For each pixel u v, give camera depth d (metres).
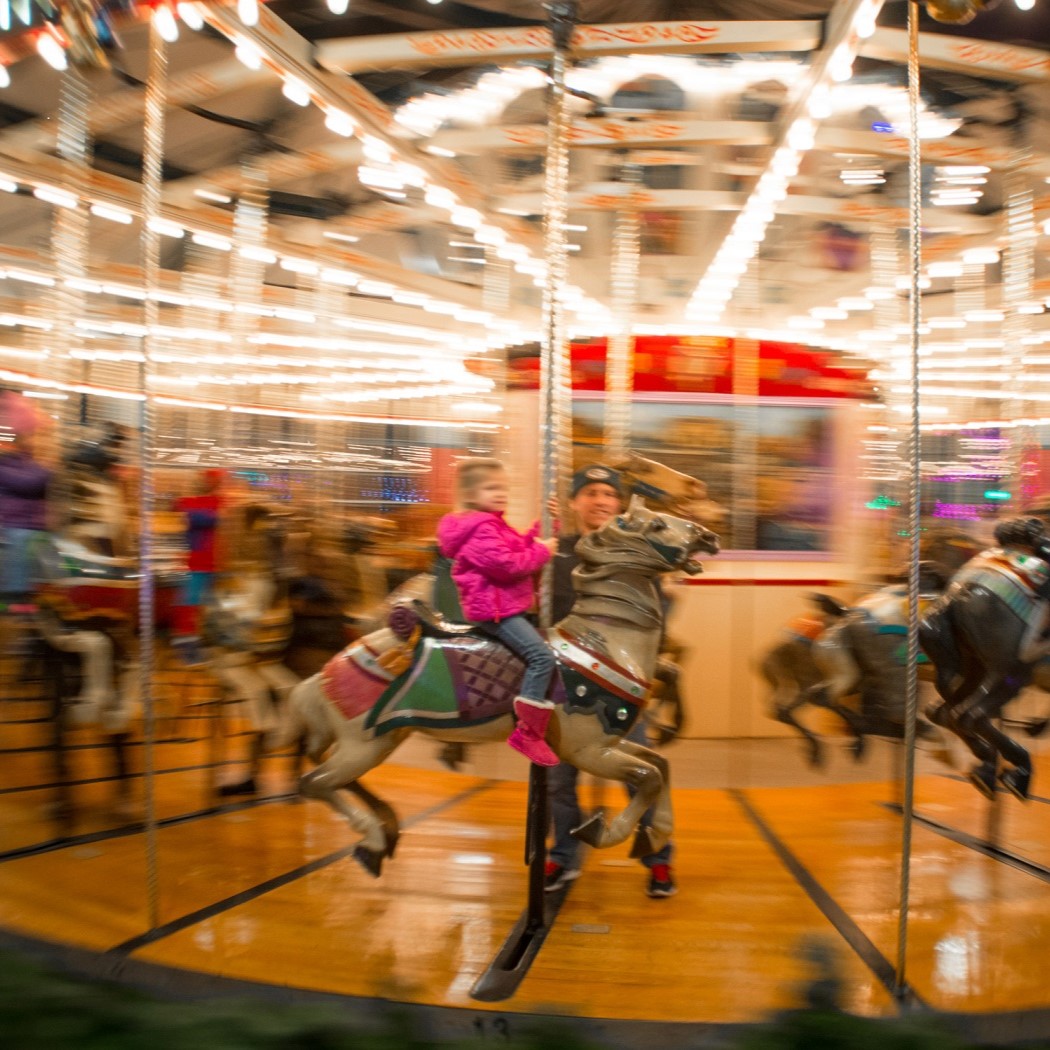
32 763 6.68
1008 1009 3.19
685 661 7.45
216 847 4.97
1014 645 4.64
